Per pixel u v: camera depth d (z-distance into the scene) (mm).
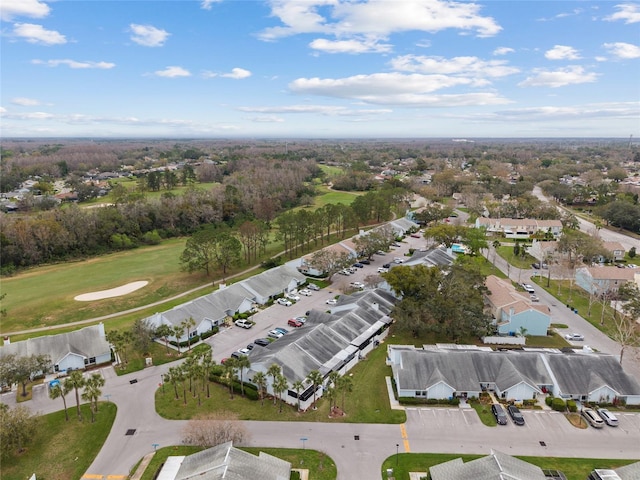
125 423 55938
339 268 109875
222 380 64875
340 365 67312
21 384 64812
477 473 43156
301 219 130500
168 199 167125
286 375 61344
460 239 146625
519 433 54625
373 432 54469
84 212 144875
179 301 97125
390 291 97688
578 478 47094
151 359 70875
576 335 79688
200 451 48188
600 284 102500
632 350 74688
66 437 53188
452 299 77688
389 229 146750
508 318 80500
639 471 45188
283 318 88500
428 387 60875
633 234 162375
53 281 109875
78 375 55688
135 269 119938
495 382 63031
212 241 111750
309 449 51094
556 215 175250
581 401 61406
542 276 115750
